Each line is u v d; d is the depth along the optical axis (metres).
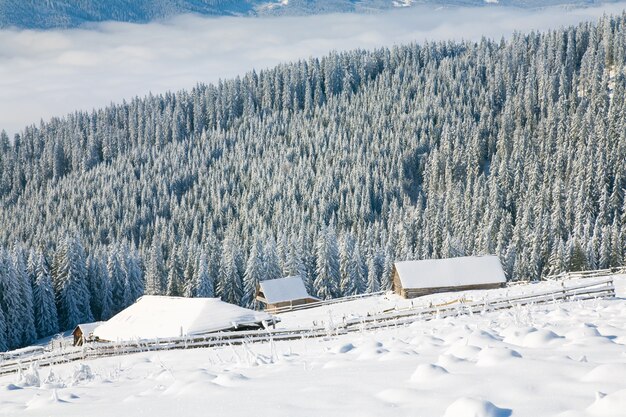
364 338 15.94
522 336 9.09
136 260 98.19
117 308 90.25
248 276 84.69
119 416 6.30
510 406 4.86
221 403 6.26
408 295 57.84
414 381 6.12
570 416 4.23
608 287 24.39
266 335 21.00
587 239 88.31
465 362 6.71
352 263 85.50
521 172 138.00
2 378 18.67
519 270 87.62
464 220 113.44
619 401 4.13
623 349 7.34
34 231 144.62
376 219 134.50
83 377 12.10
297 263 87.00
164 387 8.30
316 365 8.60
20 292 73.06
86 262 88.44
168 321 32.22
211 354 17.03
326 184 153.62
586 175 120.50
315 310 56.50
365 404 5.46
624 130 130.75
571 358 6.51
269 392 6.55
